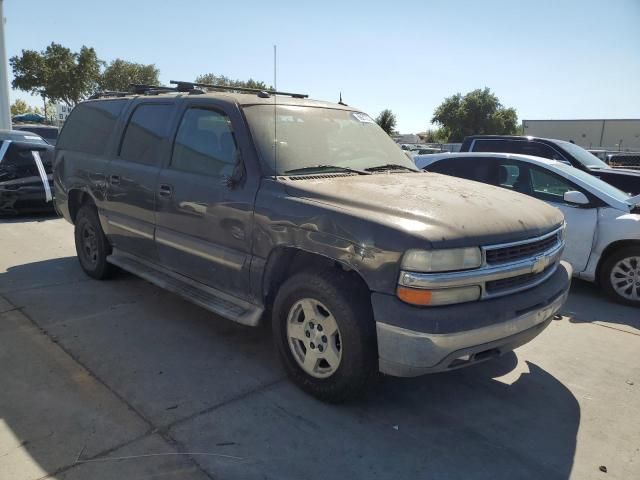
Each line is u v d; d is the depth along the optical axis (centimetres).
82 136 588
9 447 285
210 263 405
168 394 346
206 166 413
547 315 340
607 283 586
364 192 340
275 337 362
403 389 369
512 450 305
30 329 439
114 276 577
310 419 324
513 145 1045
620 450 309
